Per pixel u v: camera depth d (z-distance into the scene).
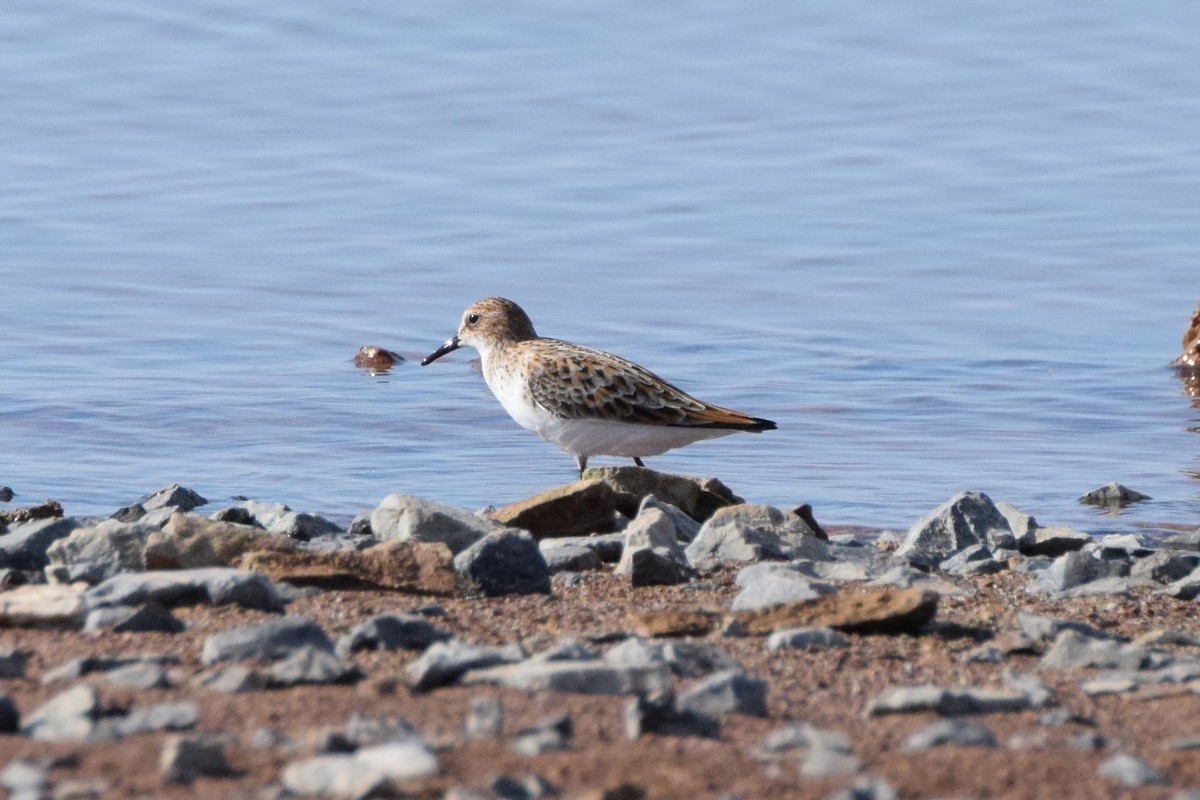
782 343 22.95
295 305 24.62
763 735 6.68
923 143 34.75
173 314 23.83
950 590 10.39
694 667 7.68
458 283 26.11
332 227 29.03
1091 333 23.69
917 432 18.61
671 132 35.38
